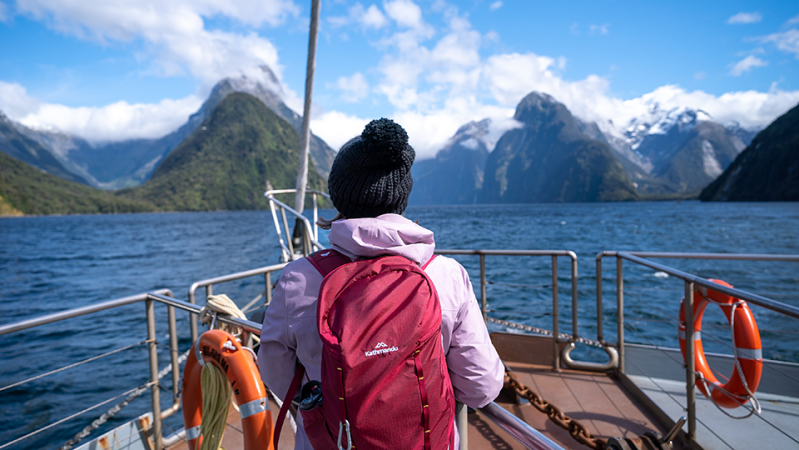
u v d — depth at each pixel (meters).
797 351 7.02
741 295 2.02
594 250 25.95
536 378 3.44
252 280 17.39
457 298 0.97
